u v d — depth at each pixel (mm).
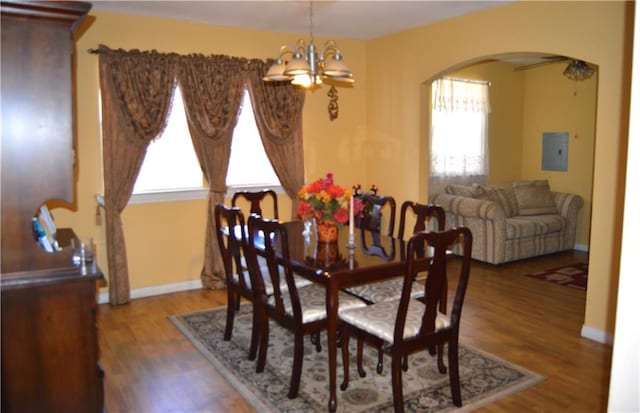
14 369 1949
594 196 3574
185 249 4879
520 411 2674
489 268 5672
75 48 4203
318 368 3197
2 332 1919
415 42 5031
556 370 3146
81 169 4332
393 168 5488
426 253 3203
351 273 2646
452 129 6574
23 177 1886
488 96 6914
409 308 2816
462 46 4535
